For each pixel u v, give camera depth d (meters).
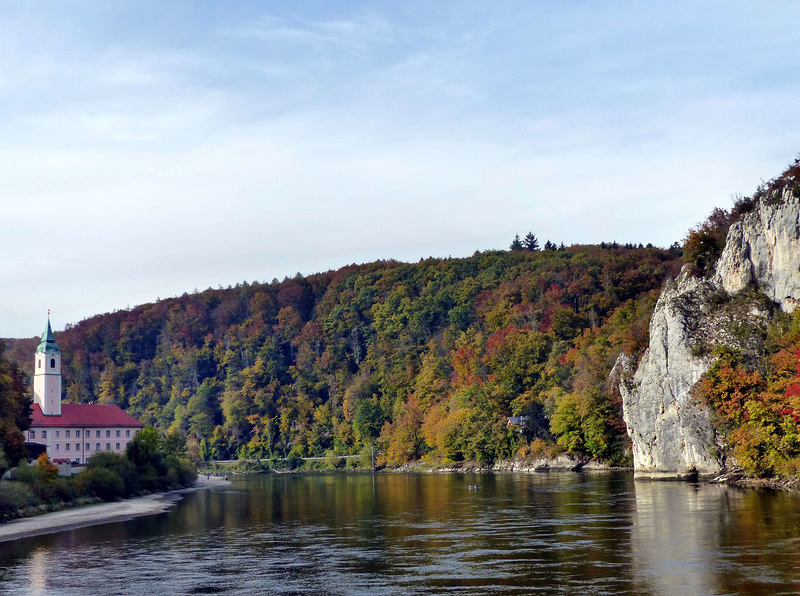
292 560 58.50
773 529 63.12
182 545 68.19
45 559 61.75
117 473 135.12
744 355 114.25
